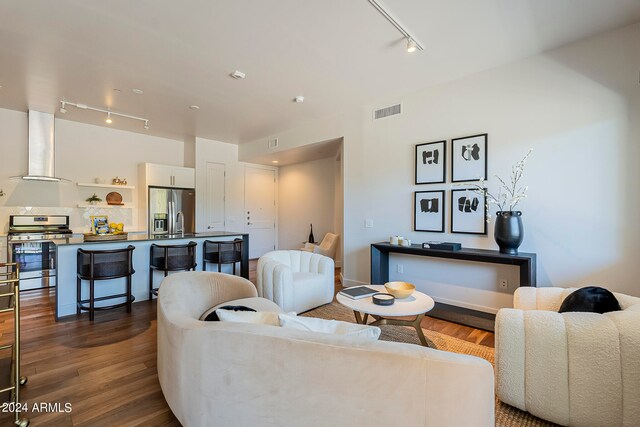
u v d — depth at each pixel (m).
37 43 2.81
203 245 4.55
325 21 2.51
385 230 4.30
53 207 5.20
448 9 2.37
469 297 3.62
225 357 1.21
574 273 2.92
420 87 3.89
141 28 2.59
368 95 4.14
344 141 4.77
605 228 2.77
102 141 5.71
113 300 3.75
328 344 1.04
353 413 0.99
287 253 3.98
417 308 2.28
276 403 1.10
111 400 1.90
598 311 1.79
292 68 3.35
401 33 2.69
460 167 3.62
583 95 2.87
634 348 1.44
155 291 3.93
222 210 6.86
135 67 3.30
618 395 1.47
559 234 3.00
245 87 3.85
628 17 2.51
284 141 5.87
